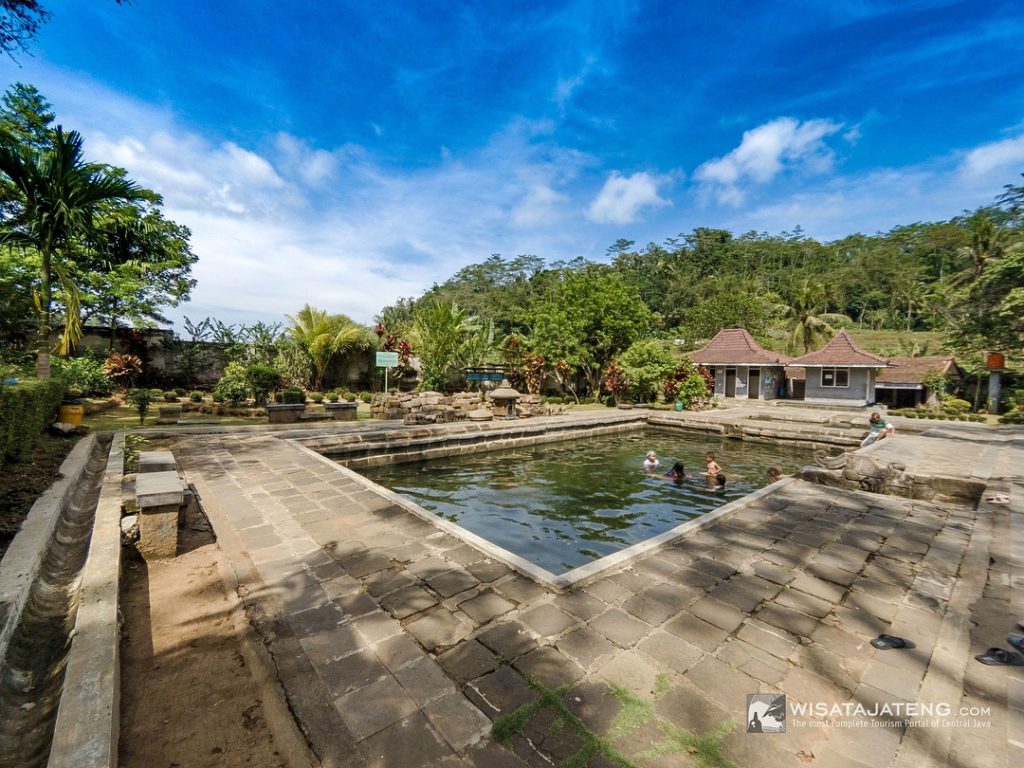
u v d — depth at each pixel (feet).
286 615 9.68
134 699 7.23
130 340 54.95
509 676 7.84
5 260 40.11
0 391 16.10
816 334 115.03
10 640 8.01
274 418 41.42
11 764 5.95
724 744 6.46
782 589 11.36
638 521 22.08
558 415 55.06
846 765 6.15
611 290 78.69
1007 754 6.34
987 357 67.00
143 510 12.03
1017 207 75.20
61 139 30.09
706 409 68.03
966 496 22.70
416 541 13.84
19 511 13.75
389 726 6.69
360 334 70.79
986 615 10.23
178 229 62.03
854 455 24.54
